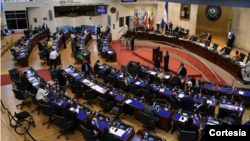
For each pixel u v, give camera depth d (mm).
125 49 23359
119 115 9453
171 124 9172
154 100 9875
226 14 18469
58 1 26984
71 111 8336
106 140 6664
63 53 20609
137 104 9406
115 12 27016
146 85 10609
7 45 21672
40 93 9828
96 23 28797
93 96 10508
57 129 8977
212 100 9695
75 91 11047
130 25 29656
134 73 14078
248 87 12102
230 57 13938
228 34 17781
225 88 11328
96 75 14188
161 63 18109
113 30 27688
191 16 22406
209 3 10422
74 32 29297
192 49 18219
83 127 7223
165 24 24141
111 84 12641
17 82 11039
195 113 8484
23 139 8195
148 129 8766
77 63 17281
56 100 9711
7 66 16609
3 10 26891
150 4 27781
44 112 8875
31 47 20125
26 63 16094
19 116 8656
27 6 27250
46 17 27734
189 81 11789
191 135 7066
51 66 15398
